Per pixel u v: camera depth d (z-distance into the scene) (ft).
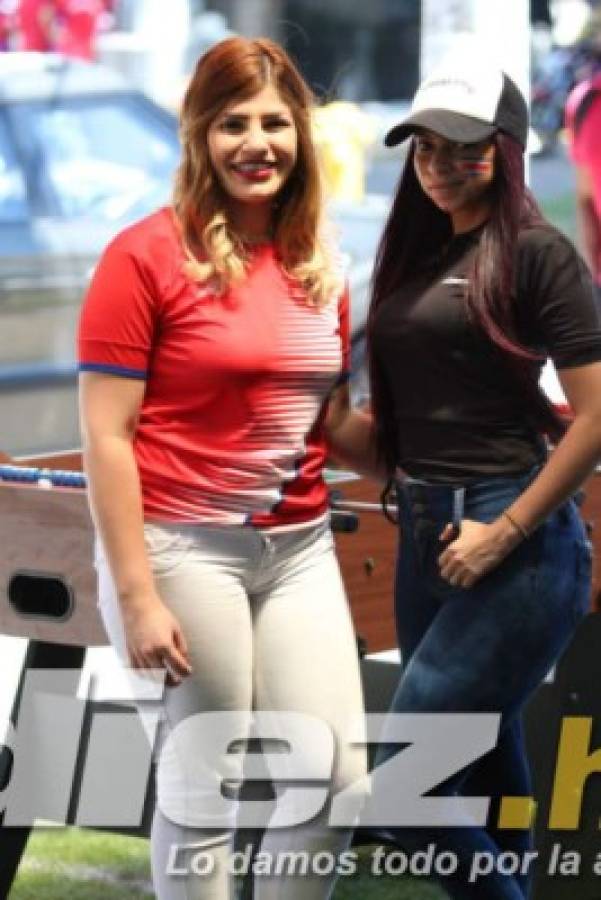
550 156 71.10
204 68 17.80
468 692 18.24
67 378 41.98
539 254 17.76
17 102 42.78
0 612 21.01
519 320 17.94
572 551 18.42
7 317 41.39
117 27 66.23
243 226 17.95
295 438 17.95
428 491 18.35
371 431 19.20
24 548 20.70
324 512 18.51
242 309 17.63
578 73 70.08
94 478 17.58
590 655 20.30
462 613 18.26
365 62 79.36
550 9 74.95
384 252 18.54
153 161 43.70
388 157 55.67
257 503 17.85
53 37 57.52
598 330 17.80
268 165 17.70
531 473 18.22
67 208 42.47
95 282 17.62
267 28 75.56
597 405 17.72
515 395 18.07
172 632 17.49
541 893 20.39
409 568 18.83
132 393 17.58
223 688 17.90
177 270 17.52
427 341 18.12
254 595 18.24
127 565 17.49
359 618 22.22
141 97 44.39
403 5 79.51
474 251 18.12
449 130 17.66
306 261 17.94
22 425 41.65
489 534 17.89
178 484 17.75
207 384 17.61
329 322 18.10
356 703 18.29
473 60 18.06
